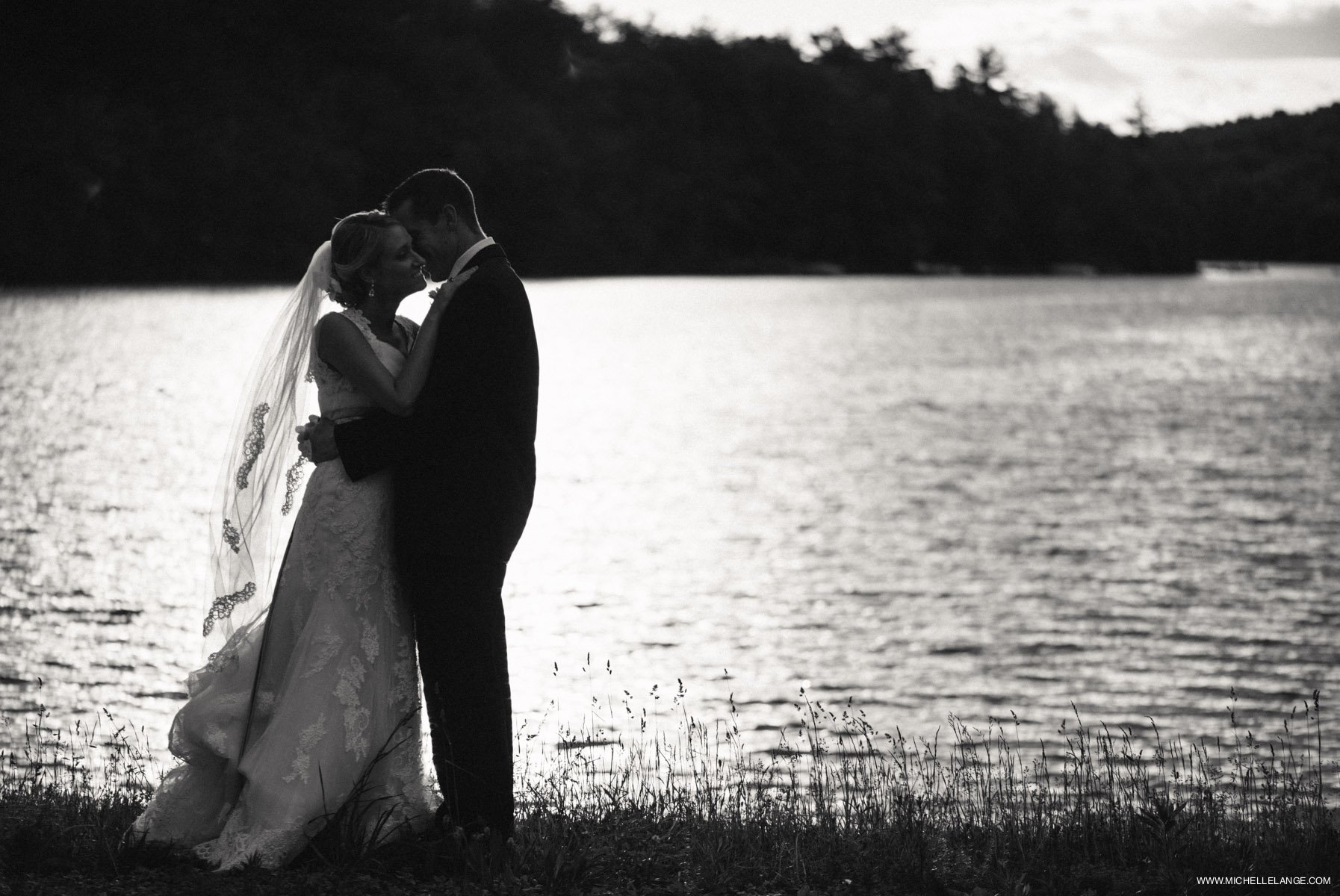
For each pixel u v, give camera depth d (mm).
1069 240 165625
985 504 21891
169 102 86875
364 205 91875
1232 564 17438
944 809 5602
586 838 4613
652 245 126125
